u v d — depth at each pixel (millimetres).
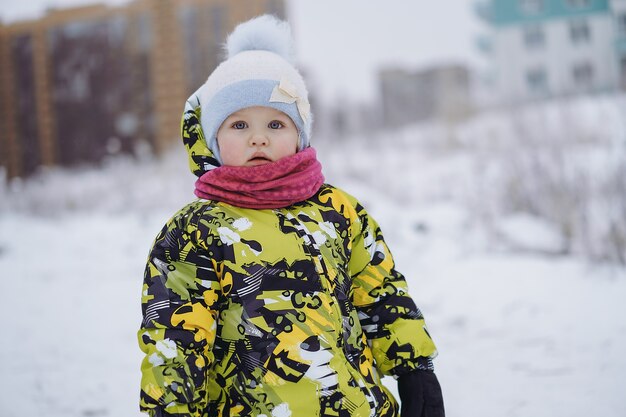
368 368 1864
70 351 4453
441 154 14141
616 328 4074
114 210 11555
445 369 3689
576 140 9625
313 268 1812
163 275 1819
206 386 1751
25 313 5523
